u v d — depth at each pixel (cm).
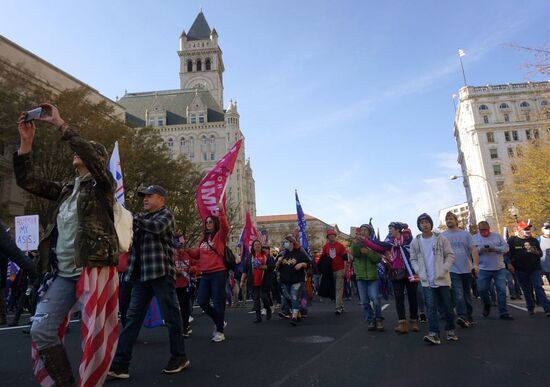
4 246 343
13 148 3306
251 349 629
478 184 7975
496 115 8062
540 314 966
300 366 506
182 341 497
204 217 749
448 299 666
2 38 3450
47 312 321
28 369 514
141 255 489
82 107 2780
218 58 10619
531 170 3083
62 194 357
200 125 8775
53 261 338
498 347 597
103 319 330
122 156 2834
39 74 3831
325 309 1367
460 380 428
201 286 717
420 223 684
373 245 809
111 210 345
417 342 664
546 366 477
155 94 9612
